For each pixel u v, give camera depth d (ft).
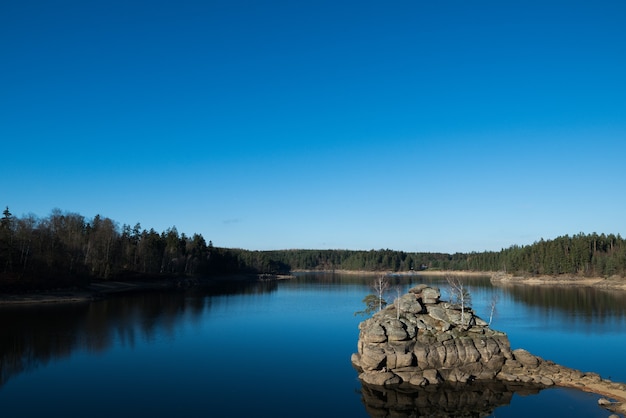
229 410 140.26
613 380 173.99
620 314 341.82
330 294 536.83
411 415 137.49
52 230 463.83
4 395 150.71
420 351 174.81
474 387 161.17
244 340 247.09
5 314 311.06
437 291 211.82
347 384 167.12
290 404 146.30
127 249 593.83
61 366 186.80
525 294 510.17
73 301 391.24
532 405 144.25
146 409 139.64
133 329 271.90
